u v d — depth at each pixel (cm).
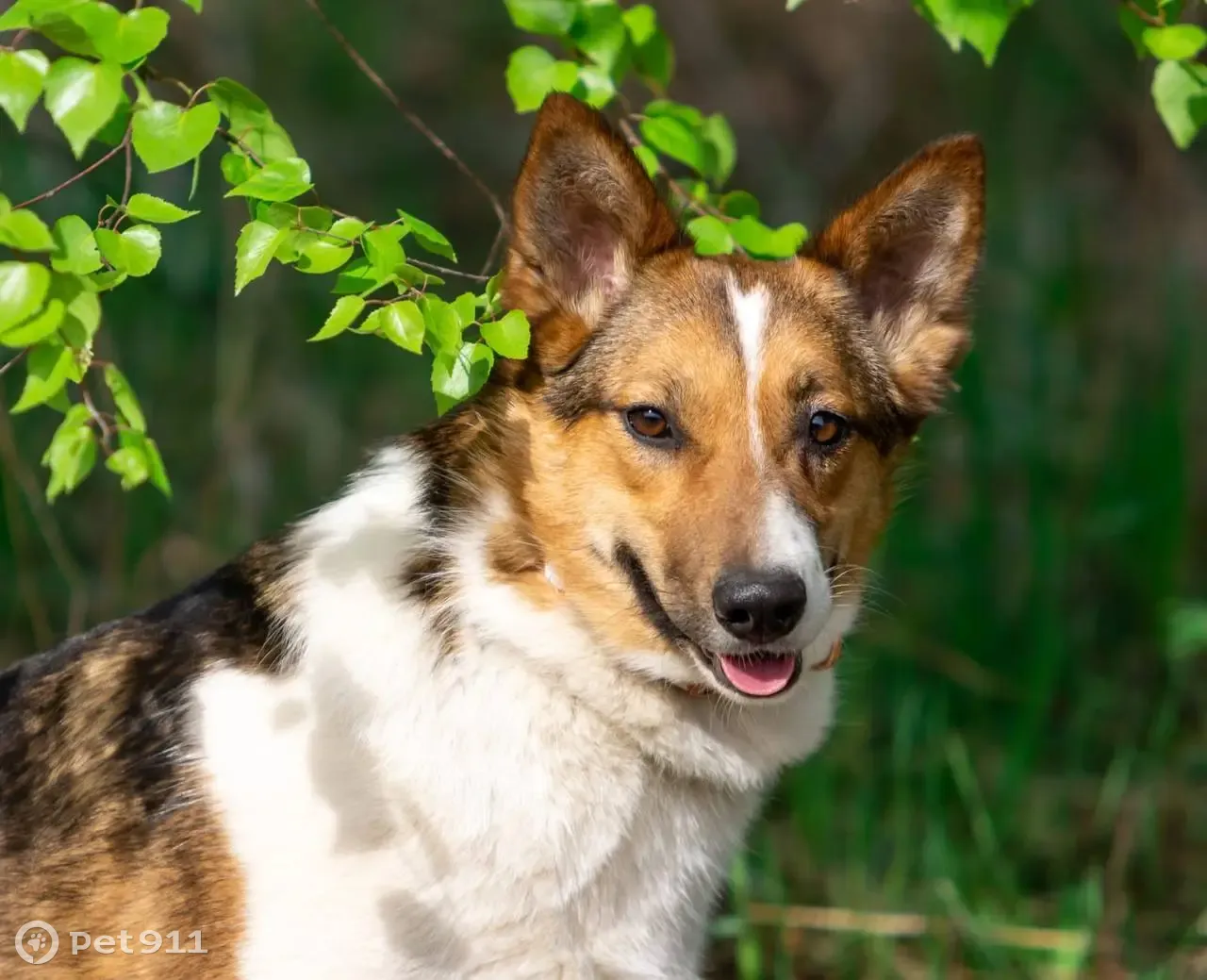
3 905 628
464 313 574
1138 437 1252
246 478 1175
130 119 585
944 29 657
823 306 660
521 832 602
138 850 611
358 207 1616
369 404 1400
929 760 1008
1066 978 870
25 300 511
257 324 1291
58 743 645
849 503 651
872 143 1767
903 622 1146
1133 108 1692
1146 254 1623
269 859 596
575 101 617
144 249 549
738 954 890
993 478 1288
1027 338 1394
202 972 602
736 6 1872
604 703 612
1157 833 1027
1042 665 1074
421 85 1809
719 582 585
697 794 645
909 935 909
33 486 1007
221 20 1462
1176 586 1203
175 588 1134
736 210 772
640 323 625
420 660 609
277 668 621
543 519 613
